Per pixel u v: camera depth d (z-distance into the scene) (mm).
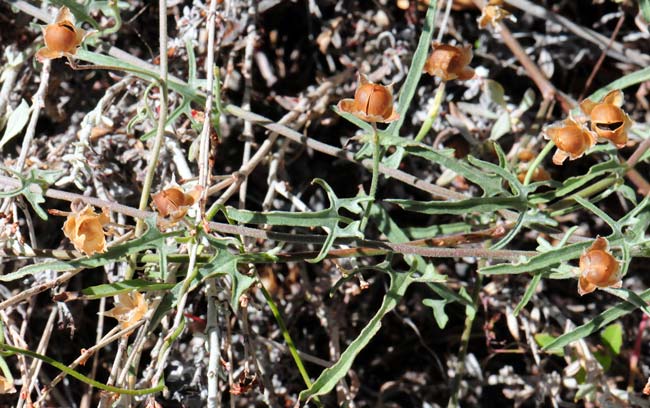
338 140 581
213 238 482
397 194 579
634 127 556
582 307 576
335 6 579
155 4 570
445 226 515
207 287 515
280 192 551
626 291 485
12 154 559
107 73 565
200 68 565
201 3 558
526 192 497
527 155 562
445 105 576
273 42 583
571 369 540
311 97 566
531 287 491
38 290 497
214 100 511
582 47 579
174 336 486
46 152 561
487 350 580
